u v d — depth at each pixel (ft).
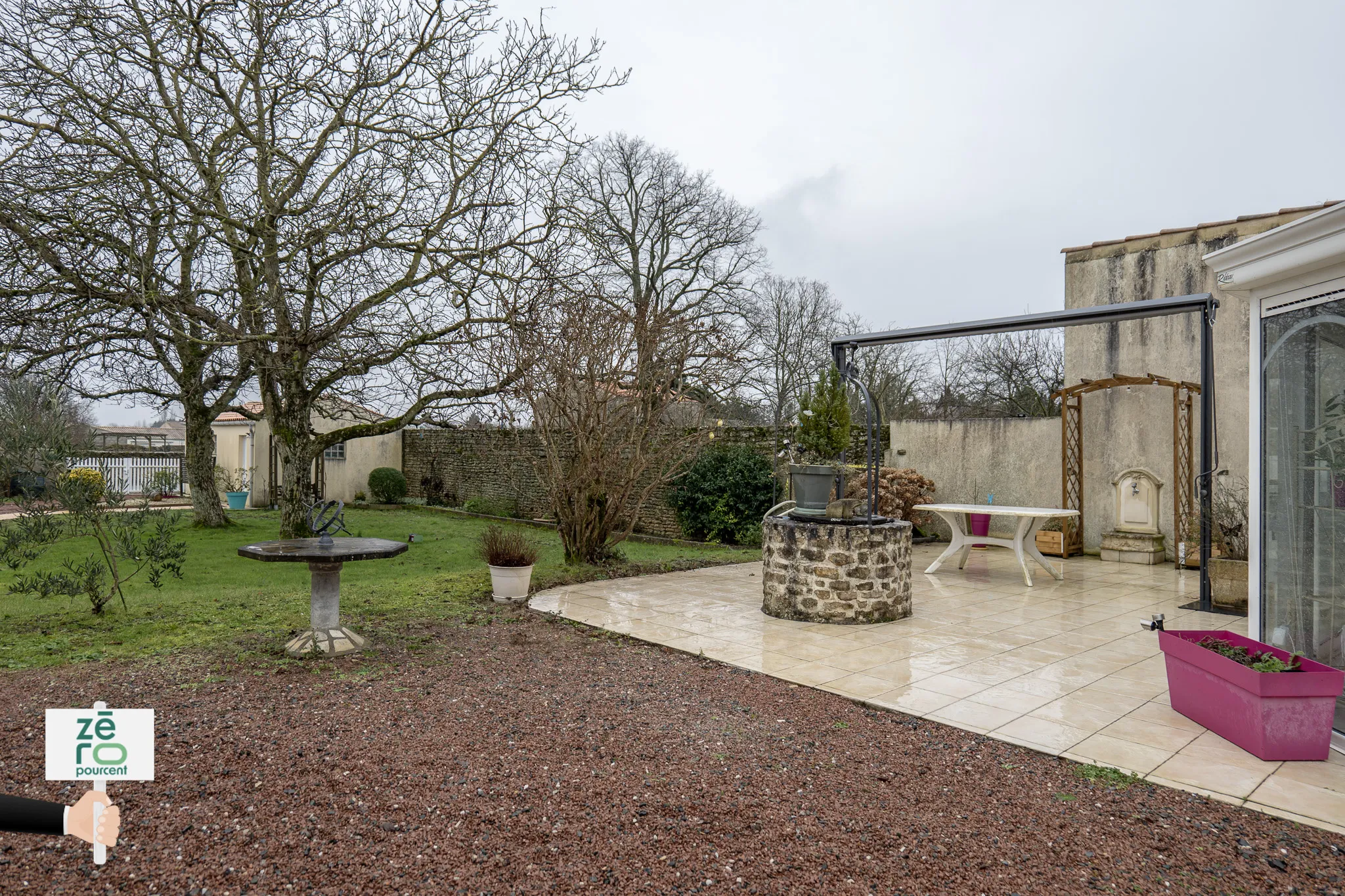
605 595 23.65
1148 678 14.67
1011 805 9.12
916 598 23.73
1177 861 7.84
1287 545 12.47
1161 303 22.47
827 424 21.50
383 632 18.30
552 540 42.75
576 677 14.71
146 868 7.50
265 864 7.60
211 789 9.34
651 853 7.91
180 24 28.45
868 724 12.09
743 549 36.86
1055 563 27.50
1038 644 17.46
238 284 30.78
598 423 27.58
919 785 9.71
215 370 40.65
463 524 50.34
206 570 30.40
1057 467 35.42
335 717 12.09
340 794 9.25
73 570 20.13
